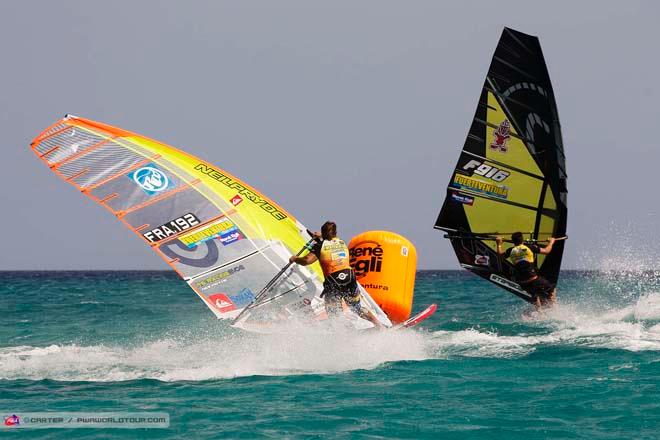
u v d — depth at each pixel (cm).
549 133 5975
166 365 3712
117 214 4109
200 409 2803
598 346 4222
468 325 5469
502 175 6006
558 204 5978
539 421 2647
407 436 2469
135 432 2505
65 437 2456
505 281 6000
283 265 4344
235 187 4434
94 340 5072
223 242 4256
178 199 4222
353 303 4200
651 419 2652
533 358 3888
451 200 6000
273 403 2905
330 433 2492
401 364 3728
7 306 9206
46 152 4056
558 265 6006
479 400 2958
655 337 4506
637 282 7281
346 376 3425
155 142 4288
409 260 4922
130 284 19962
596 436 2464
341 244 4188
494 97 5931
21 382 3338
